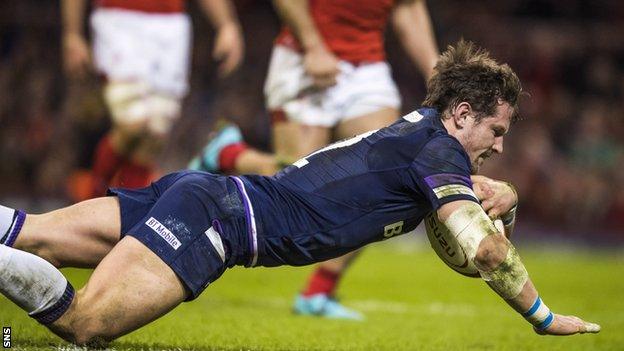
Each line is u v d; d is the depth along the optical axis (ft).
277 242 44.45
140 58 92.43
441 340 60.18
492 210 46.19
